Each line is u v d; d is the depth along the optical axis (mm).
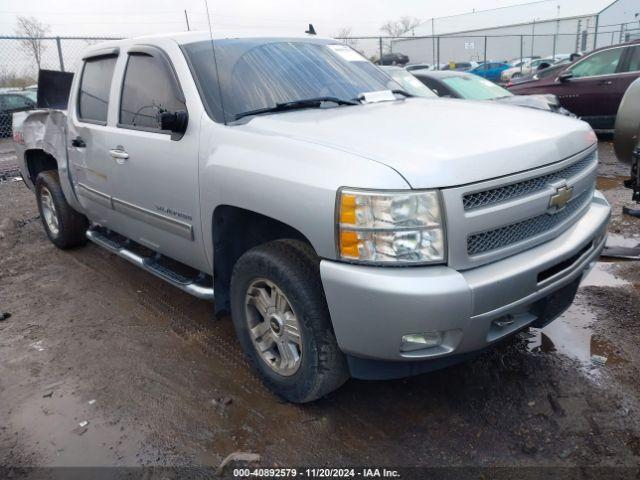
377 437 2576
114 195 3832
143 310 4000
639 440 2459
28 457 2547
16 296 4352
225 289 3158
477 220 2240
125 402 2918
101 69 4070
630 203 5992
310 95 3322
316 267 2471
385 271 2184
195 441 2607
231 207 2840
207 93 3078
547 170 2506
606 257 4520
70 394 3014
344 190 2217
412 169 2189
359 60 3969
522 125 2795
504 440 2512
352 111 3105
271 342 2850
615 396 2756
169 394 2971
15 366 3318
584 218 2881
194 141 2996
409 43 36781
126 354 3398
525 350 3207
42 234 5969
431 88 8383
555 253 2477
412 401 2820
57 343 3572
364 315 2217
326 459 2455
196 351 3406
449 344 2252
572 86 10383
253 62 3365
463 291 2148
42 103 5656
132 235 3912
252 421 2723
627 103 4078
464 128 2676
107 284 4508
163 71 3342
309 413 2758
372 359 2357
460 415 2695
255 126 2861
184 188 3064
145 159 3344
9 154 12039
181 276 3473
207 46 3365
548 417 2639
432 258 2189
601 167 8086
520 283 2318
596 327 3422
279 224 2762
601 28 36719
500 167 2330
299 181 2375
